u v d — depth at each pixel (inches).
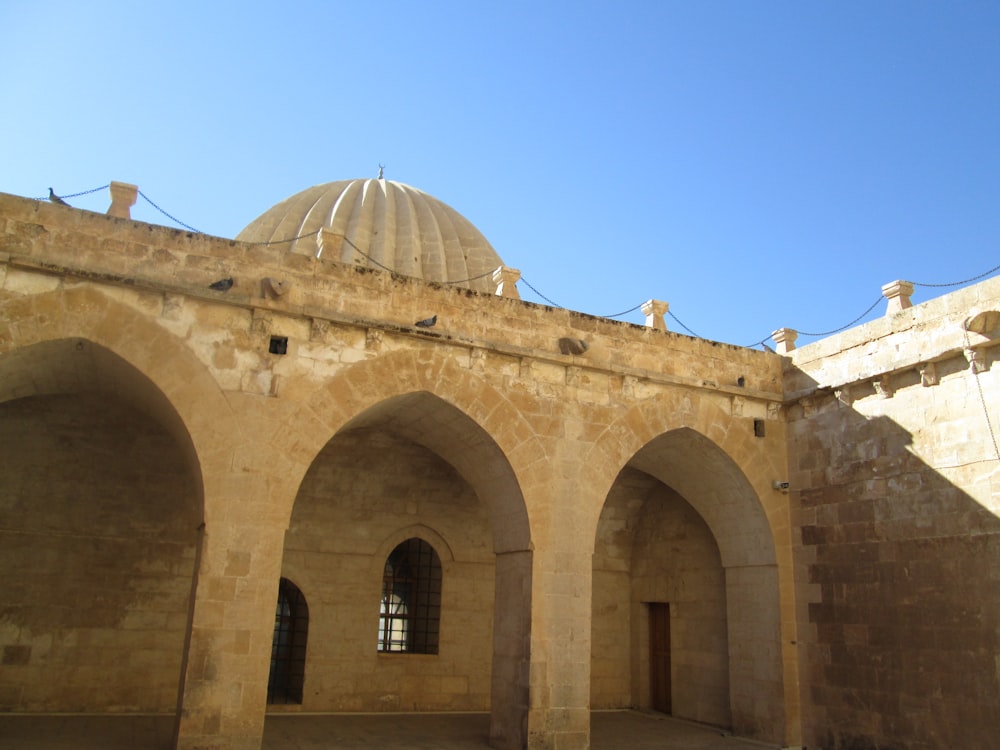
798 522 695.7
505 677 607.5
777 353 751.7
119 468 681.0
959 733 543.2
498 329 629.3
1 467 647.8
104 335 507.8
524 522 609.0
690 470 744.3
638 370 668.1
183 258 542.9
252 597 510.0
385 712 745.0
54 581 650.8
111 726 597.6
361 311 585.9
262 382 542.9
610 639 856.9
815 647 659.4
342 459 748.0
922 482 599.8
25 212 505.7
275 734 617.9
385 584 792.9
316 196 1184.8
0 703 620.7
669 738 681.0
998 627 531.8
